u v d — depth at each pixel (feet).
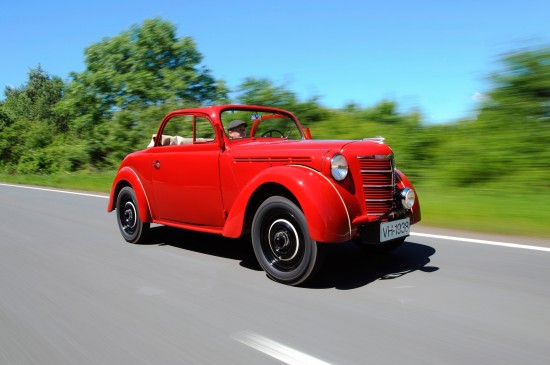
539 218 19.34
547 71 27.40
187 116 16.40
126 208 18.62
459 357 8.09
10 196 39.19
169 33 63.67
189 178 15.70
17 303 11.40
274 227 12.78
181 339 9.09
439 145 32.12
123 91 62.54
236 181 14.14
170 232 20.26
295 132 17.98
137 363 8.15
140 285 12.67
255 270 14.06
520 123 27.99
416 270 13.55
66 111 67.87
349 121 41.70
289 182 12.09
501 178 27.30
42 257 16.14
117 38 63.05
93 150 60.75
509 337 8.90
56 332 9.59
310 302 11.10
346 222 11.84
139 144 55.67
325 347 8.59
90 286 12.64
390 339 8.89
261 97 45.60
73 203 32.42
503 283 12.16
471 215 20.72
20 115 143.84
